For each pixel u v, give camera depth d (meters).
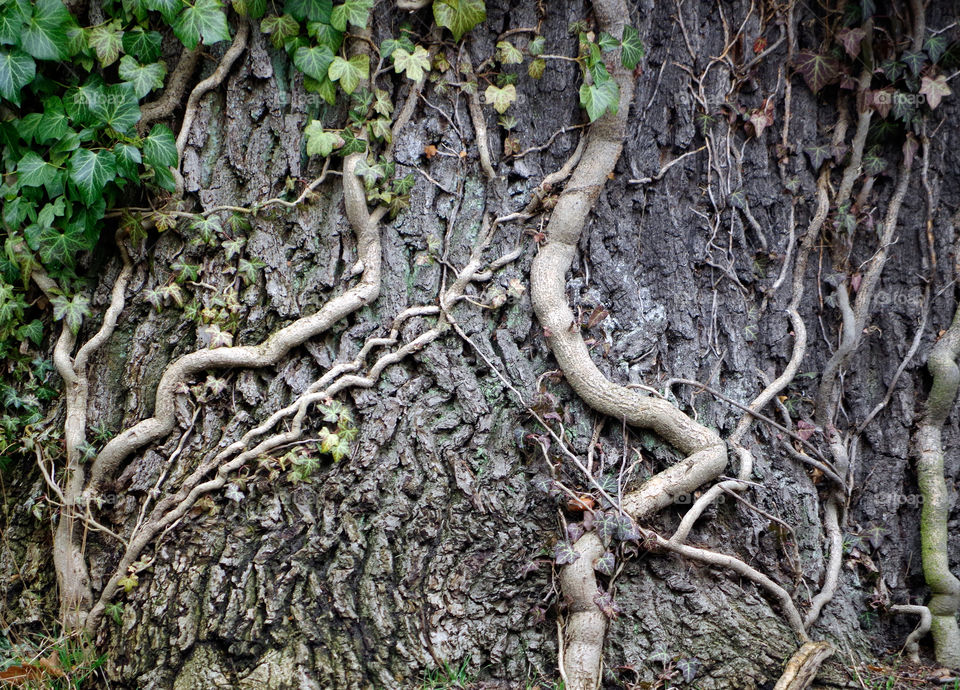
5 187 1.13
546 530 1.13
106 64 1.11
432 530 1.10
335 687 1.05
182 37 1.07
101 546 1.14
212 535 1.10
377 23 1.12
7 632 1.14
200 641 1.07
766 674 1.08
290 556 1.10
